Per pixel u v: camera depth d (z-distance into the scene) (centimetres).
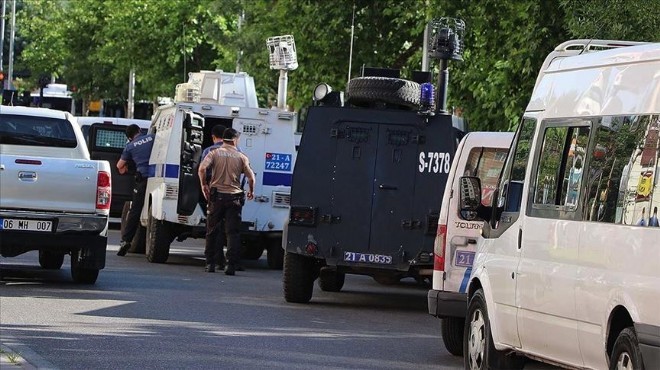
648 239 2753
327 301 5994
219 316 5091
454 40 6331
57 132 6356
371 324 5147
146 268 7181
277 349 4253
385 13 10644
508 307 3494
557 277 3162
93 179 5834
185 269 7262
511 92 7494
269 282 6725
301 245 5738
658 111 2823
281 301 5819
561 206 3222
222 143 7169
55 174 5791
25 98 13850
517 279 3425
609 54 3148
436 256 4591
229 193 7062
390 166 5766
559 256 3173
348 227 5753
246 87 9000
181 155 7425
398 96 5828
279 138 7875
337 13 10931
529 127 3550
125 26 18775
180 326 4722
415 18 10469
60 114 6388
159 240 7625
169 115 7838
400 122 5775
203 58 18825
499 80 7444
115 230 10412
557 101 3384
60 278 6278
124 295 5659
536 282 3291
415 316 5544
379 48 10962
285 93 10025
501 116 7850
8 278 6147
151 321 4825
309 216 5756
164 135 7769
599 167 3042
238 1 12975
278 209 7806
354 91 5897
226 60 16038
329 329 4888
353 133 5784
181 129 7606
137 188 7925
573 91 3297
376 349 4409
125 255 8075
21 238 5775
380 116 5781
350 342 4550
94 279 6066
